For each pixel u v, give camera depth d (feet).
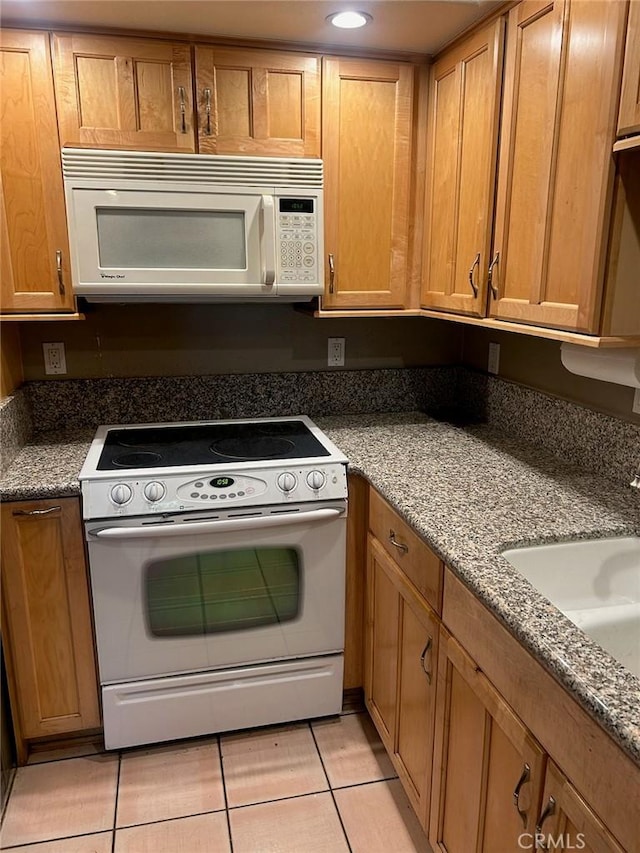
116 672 5.94
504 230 5.16
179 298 6.31
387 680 5.79
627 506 4.97
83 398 7.23
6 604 5.66
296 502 5.90
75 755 6.23
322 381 7.91
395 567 5.37
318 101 6.09
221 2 5.02
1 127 5.53
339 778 5.98
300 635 6.29
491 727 3.79
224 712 6.31
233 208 5.97
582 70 4.09
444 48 6.02
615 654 3.90
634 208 4.00
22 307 5.88
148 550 5.67
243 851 5.22
